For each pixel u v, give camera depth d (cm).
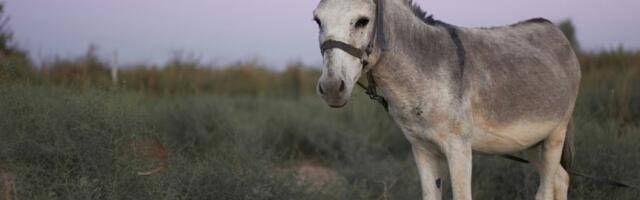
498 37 432
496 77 403
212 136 786
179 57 1480
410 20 383
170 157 468
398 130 879
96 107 452
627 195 521
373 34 357
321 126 891
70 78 707
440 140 389
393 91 385
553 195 480
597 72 973
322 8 349
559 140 465
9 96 446
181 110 846
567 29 1280
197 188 451
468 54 397
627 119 720
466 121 387
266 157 541
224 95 1308
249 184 473
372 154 771
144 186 420
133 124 459
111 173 427
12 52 612
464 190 387
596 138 594
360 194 550
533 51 442
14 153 431
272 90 1661
